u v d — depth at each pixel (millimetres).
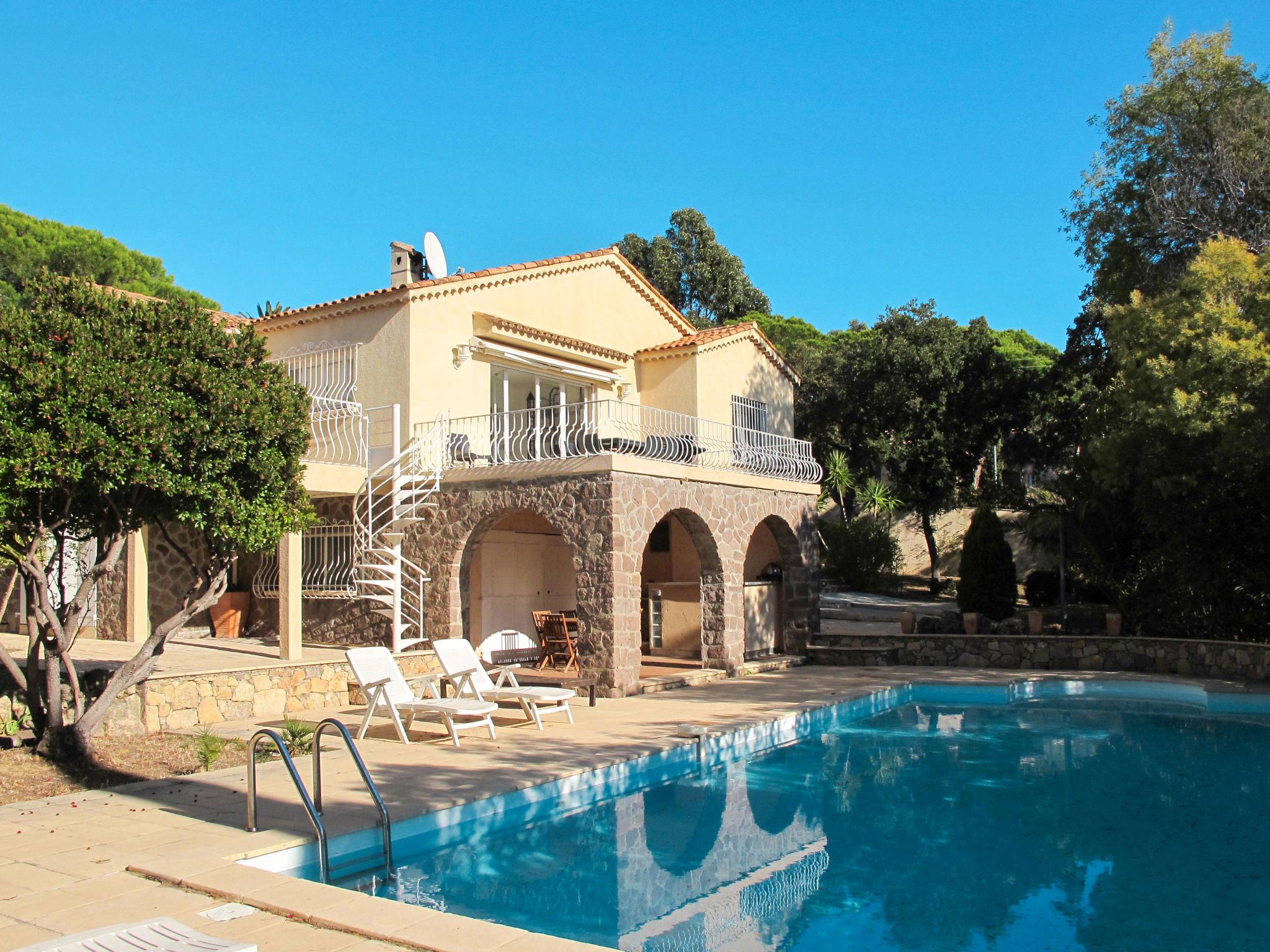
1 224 32125
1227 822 8461
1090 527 19828
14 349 8172
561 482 14664
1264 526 16453
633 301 21766
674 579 20438
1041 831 8195
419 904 6328
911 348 33875
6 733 10023
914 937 5844
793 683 15859
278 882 5738
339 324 17516
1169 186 21078
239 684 12133
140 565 15648
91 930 4613
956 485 33938
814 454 37062
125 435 8500
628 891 6656
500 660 17656
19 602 16531
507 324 17656
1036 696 16188
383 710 12758
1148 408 15961
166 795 8039
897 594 32062
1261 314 14719
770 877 6988
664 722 11805
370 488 15883
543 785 8695
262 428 9562
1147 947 5648
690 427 20625
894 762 11023
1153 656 17172
